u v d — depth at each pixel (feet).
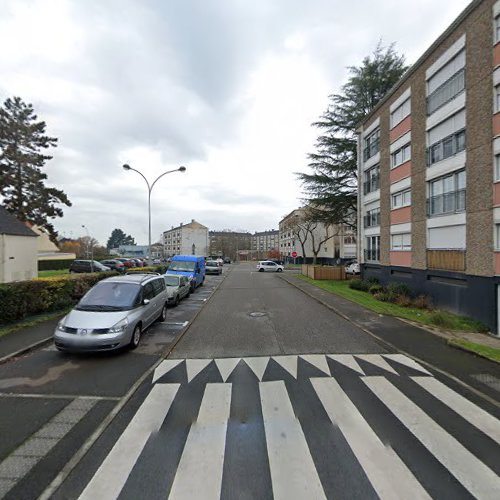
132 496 9.13
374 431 12.61
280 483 9.61
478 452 11.34
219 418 13.53
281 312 38.37
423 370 19.77
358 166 75.15
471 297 38.32
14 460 10.80
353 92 82.17
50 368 19.56
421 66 49.60
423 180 49.16
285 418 13.55
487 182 36.17
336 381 17.63
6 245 69.05
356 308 40.42
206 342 25.34
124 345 21.95
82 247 215.31
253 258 313.94
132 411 14.23
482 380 18.34
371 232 69.05
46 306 33.45
